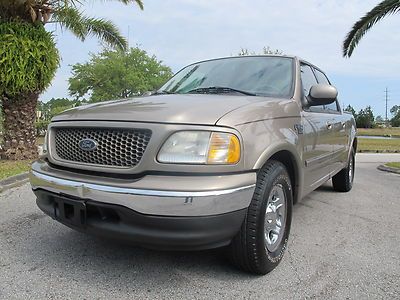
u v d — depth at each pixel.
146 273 3.12
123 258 3.41
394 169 10.32
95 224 2.78
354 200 5.99
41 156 3.46
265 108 3.22
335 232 4.31
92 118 2.95
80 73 39.84
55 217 3.06
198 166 2.63
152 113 2.79
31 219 4.59
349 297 2.81
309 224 4.61
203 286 2.93
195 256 3.46
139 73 39.78
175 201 2.54
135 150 2.72
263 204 2.94
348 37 12.38
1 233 4.07
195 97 3.32
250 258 2.96
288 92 3.93
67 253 3.51
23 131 10.12
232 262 3.11
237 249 2.95
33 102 10.19
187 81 4.46
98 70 39.03
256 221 2.90
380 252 3.70
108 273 3.12
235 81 4.17
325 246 3.84
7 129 10.12
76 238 3.90
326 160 4.73
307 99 4.13
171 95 3.61
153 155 2.65
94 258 3.40
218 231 2.63
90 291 2.82
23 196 5.88
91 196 2.74
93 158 2.90
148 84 40.19
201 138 2.67
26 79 9.45
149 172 2.66
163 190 2.56
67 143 3.10
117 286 2.90
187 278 3.05
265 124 3.08
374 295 2.85
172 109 2.83
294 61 4.34
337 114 5.49
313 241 3.99
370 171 10.41
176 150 2.65
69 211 2.96
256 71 4.26
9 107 10.02
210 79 4.32
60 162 3.09
